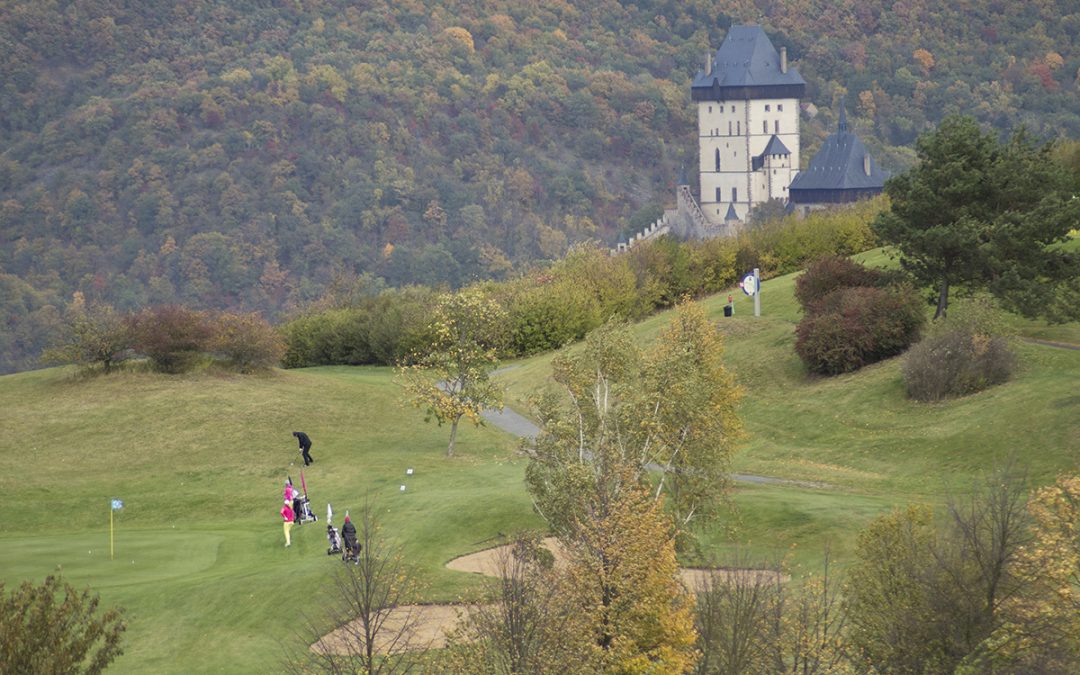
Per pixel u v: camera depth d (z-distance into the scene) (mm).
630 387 83188
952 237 136500
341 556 87688
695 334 96125
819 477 114625
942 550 65938
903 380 134500
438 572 85438
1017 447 110062
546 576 66500
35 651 56281
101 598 83375
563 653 59531
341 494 113938
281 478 122312
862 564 71000
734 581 69375
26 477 122875
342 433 137625
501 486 110625
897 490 108000
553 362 85062
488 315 131375
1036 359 131625
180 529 108125
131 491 119250
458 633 61906
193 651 74688
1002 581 63906
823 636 62281
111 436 134250
